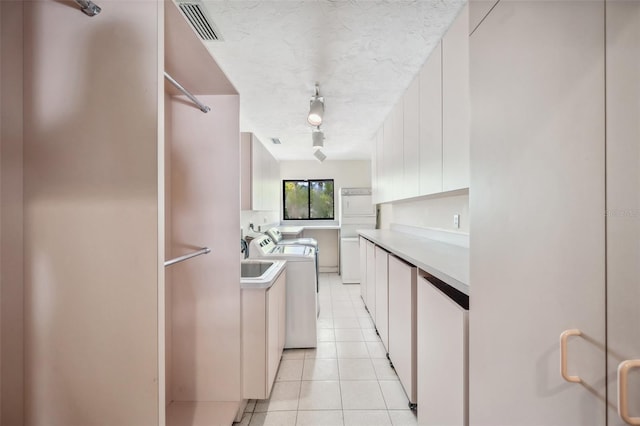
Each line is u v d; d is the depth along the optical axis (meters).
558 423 0.60
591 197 0.54
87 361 0.85
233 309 1.61
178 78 1.42
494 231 0.81
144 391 0.84
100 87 0.84
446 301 1.12
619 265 0.50
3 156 0.83
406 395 1.79
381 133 3.44
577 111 0.56
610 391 0.51
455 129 1.57
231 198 1.61
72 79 0.84
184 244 1.62
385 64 2.00
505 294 0.76
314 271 2.42
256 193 2.63
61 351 0.85
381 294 2.41
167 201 1.60
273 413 1.65
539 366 0.65
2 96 0.82
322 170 5.61
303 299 2.40
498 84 0.79
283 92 2.43
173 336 1.62
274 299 1.85
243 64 1.96
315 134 3.04
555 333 0.61
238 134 1.61
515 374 0.72
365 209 4.79
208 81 1.45
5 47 0.82
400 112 2.61
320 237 5.63
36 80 0.84
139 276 0.84
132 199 0.84
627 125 0.49
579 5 0.56
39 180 0.85
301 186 5.66
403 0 1.39
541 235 0.64
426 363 1.34
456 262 1.39
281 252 2.73
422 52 1.86
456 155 1.57
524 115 0.69
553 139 0.61
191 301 1.62
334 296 3.92
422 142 2.06
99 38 0.84
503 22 0.76
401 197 2.61
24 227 0.85
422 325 1.41
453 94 1.58
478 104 0.88
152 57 0.84
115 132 0.84
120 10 0.84
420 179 2.12
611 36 0.51
